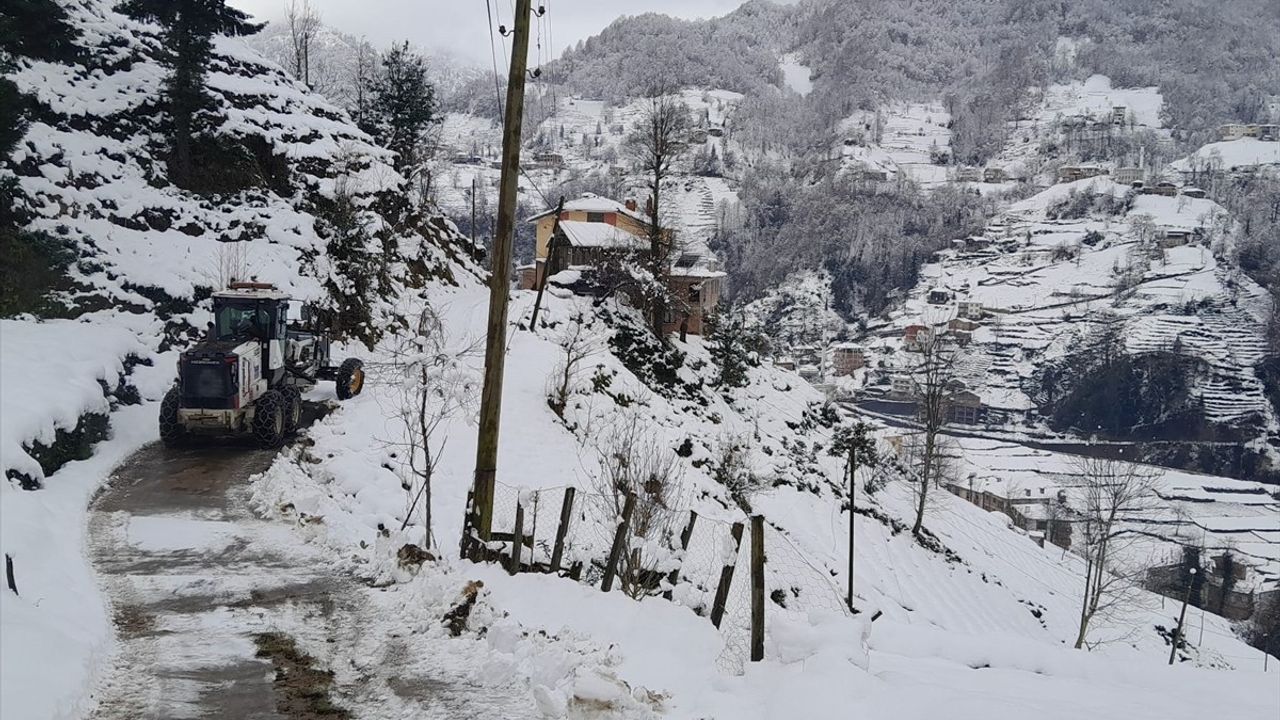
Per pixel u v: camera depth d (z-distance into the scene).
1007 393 145.50
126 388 20.66
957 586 39.09
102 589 11.03
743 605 14.48
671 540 14.23
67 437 16.62
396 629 10.07
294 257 30.45
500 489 19.27
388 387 25.38
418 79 54.94
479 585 10.67
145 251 26.77
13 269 22.83
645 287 45.59
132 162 30.59
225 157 33.31
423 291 37.34
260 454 18.64
